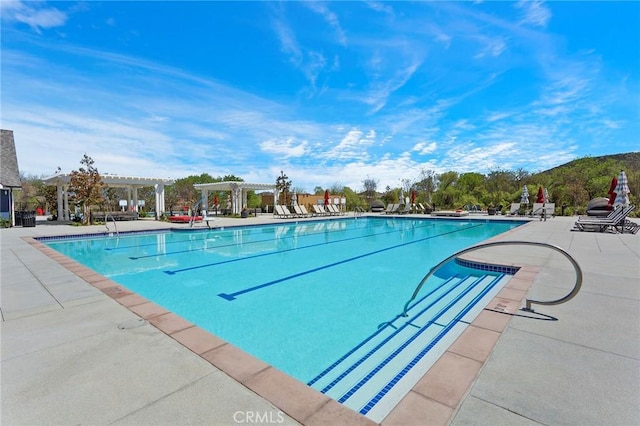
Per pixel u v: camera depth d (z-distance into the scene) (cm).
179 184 2986
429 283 588
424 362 299
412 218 2114
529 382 197
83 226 1470
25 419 164
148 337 267
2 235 1084
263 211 2842
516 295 375
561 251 302
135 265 777
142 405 176
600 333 270
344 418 166
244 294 540
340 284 598
